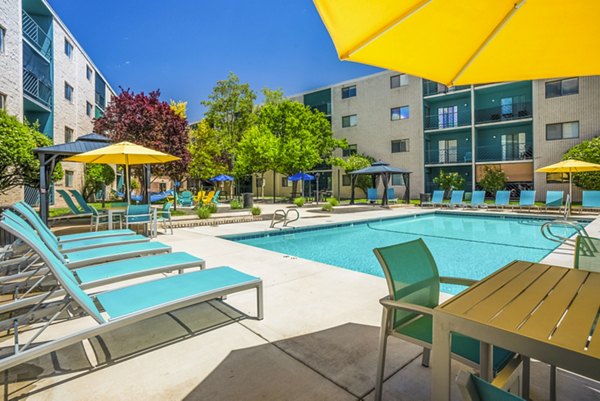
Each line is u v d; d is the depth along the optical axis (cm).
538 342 114
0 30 1191
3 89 1197
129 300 245
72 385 205
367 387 201
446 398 137
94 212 827
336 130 2792
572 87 1800
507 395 70
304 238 949
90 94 2220
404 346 251
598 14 190
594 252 227
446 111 2378
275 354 240
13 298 349
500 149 2167
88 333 208
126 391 200
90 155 709
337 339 263
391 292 188
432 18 201
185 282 288
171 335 271
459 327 133
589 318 131
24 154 827
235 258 545
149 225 817
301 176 2308
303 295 366
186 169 1520
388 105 2489
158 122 1372
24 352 192
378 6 190
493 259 682
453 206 1698
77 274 305
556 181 1848
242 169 2461
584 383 202
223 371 220
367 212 1495
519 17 198
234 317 306
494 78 271
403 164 2423
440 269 606
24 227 269
